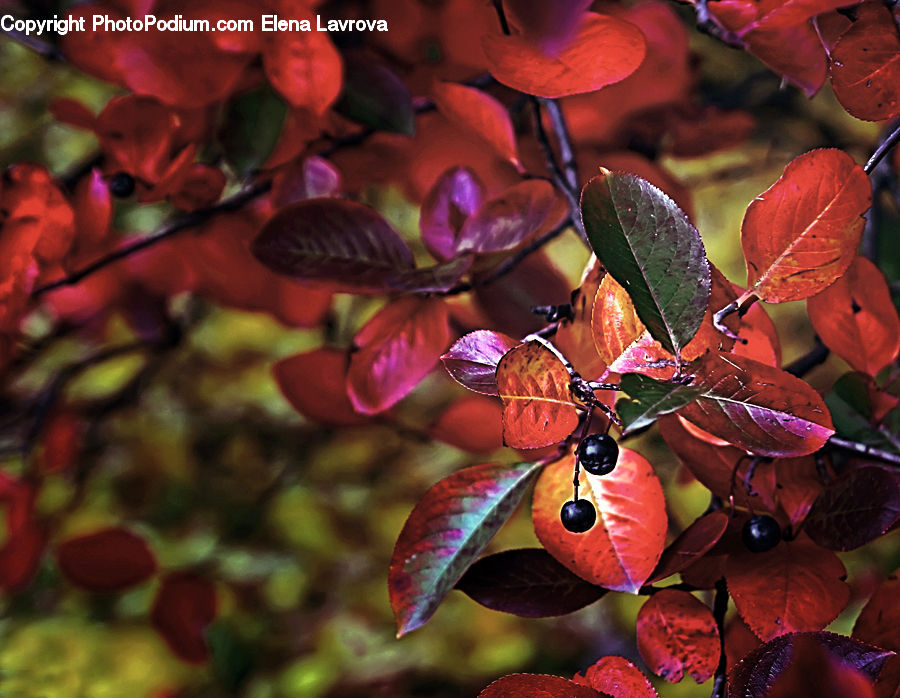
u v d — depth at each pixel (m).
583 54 0.81
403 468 2.02
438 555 0.79
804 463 0.81
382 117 0.90
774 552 0.79
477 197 0.88
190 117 0.91
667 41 0.98
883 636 0.78
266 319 2.02
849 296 0.83
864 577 0.98
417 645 1.73
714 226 2.12
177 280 1.14
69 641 1.59
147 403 2.00
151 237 0.92
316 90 0.88
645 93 0.99
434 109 0.94
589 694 0.78
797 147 1.49
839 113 1.63
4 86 1.75
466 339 0.78
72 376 1.42
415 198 0.97
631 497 0.79
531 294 0.90
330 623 1.78
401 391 0.85
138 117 0.89
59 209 0.88
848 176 0.77
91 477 1.82
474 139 0.92
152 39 0.88
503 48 0.81
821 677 0.75
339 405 0.93
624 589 0.79
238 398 2.00
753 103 1.46
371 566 1.87
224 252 0.96
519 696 0.78
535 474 0.80
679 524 0.99
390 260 0.85
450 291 0.87
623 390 0.73
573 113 0.99
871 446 0.82
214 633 1.50
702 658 0.79
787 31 0.82
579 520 0.77
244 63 0.89
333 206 0.84
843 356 0.83
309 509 1.87
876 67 0.79
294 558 1.77
